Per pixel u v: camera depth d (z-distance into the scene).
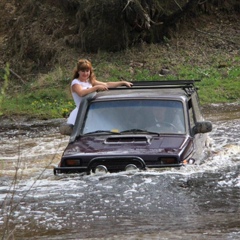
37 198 18.16
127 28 61.72
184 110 21.28
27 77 61.31
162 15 63.16
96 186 18.78
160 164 19.39
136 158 19.36
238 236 14.41
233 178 19.58
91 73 23.58
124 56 60.78
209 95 50.56
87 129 21.31
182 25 65.25
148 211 16.62
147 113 21.27
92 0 61.53
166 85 23.97
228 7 68.12
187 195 17.92
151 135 20.72
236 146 26.36
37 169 22.83
